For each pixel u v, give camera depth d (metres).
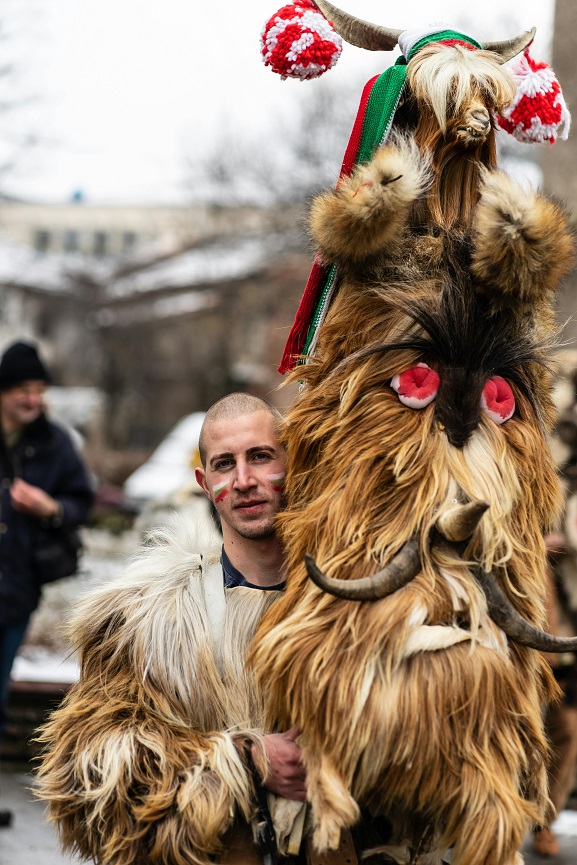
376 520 2.80
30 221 69.94
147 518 7.98
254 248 37.94
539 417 3.01
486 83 2.98
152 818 2.80
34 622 9.48
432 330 2.85
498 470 2.84
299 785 2.80
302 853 2.86
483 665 2.65
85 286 45.62
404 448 2.80
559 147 8.46
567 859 5.82
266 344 38.12
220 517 3.20
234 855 2.87
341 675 2.66
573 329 6.74
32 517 6.33
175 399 43.94
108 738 2.91
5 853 5.64
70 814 2.96
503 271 2.77
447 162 3.00
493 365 2.89
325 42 3.21
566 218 2.86
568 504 5.53
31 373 6.35
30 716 7.18
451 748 2.62
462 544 2.79
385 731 2.62
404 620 2.66
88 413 41.44
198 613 3.08
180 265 44.12
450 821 2.66
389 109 3.02
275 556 3.14
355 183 2.84
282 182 30.98
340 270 3.02
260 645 2.82
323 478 2.94
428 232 2.96
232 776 2.81
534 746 2.77
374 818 2.86
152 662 3.02
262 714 2.97
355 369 2.92
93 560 12.97
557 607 5.66
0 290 45.94
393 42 3.30
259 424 3.15
